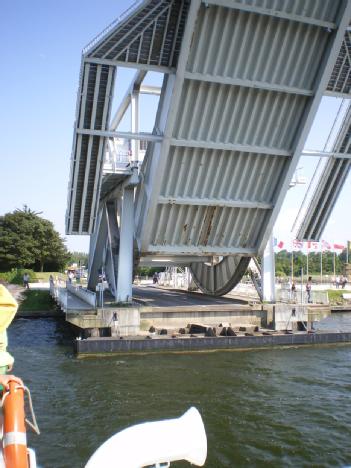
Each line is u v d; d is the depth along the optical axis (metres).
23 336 22.94
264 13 15.85
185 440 2.00
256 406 11.91
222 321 21.73
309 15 16.39
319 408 11.80
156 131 18.80
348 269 59.50
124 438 1.97
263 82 17.64
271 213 21.45
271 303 22.88
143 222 20.97
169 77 17.31
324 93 18.61
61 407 11.65
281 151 19.48
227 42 16.53
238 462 8.68
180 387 13.62
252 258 23.94
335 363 17.14
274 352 19.27
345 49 17.73
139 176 20.89
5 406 1.88
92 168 18.91
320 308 22.56
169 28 15.98
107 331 20.02
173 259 27.09
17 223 63.34
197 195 20.39
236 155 19.44
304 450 9.23
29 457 1.99
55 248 65.88
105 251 26.33
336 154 20.73
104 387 13.54
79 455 8.88
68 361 17.19
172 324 21.16
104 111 17.39
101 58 16.22
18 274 48.53
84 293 24.19
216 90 17.55
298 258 89.50
